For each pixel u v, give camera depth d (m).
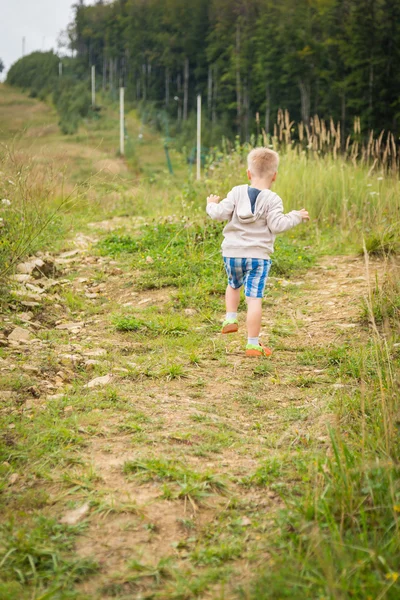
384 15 45.94
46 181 8.66
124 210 11.20
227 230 4.70
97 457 3.26
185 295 6.24
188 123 70.19
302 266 7.46
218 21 76.06
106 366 4.57
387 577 2.22
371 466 2.91
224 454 3.35
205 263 7.13
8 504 2.85
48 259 7.41
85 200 9.27
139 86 90.75
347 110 48.69
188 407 3.93
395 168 10.45
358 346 4.87
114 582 2.42
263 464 3.20
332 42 52.72
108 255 8.00
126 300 6.38
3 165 6.98
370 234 8.23
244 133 62.47
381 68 45.81
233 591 2.36
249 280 4.58
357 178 10.68
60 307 6.10
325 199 10.25
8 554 2.48
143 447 3.38
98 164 9.78
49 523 2.71
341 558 2.34
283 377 4.45
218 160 12.16
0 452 3.23
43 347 4.92
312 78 54.38
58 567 2.46
